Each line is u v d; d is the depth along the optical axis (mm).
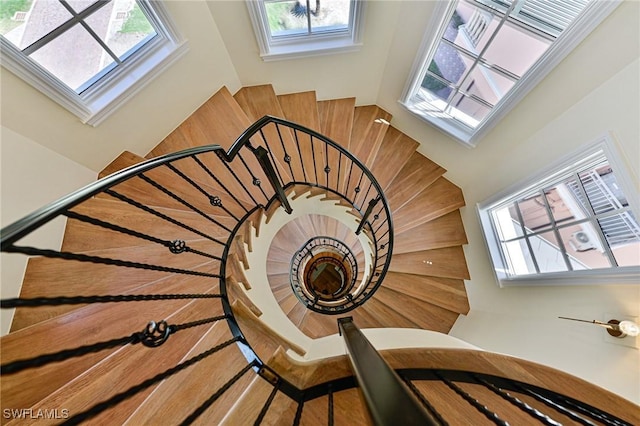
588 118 1471
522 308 1919
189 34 2156
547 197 1885
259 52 2510
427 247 2723
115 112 1933
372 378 514
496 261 2301
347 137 2803
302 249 3342
